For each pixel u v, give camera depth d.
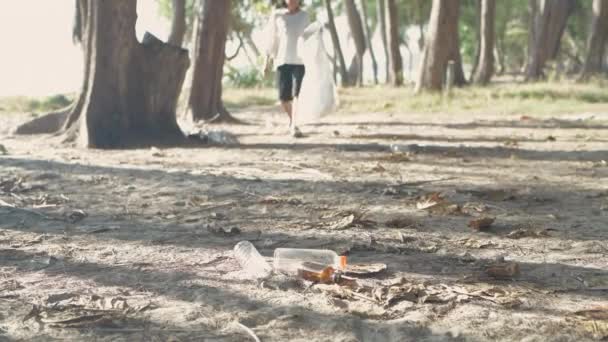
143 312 2.92
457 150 9.06
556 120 14.27
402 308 2.98
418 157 8.35
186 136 10.00
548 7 34.38
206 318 2.85
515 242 4.22
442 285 3.29
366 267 3.57
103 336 2.65
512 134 11.43
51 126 10.86
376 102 19.97
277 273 3.49
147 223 4.70
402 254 3.93
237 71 34.66
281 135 11.25
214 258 3.80
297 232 4.45
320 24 11.46
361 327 2.77
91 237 4.29
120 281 3.37
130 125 9.64
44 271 3.54
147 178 6.51
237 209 5.17
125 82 9.59
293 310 2.94
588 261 3.77
